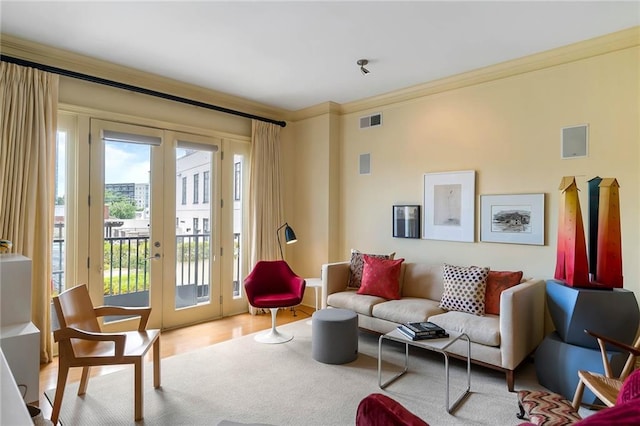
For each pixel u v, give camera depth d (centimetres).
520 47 330
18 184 310
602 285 271
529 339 305
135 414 234
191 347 366
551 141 343
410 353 354
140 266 406
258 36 310
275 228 518
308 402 260
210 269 467
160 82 406
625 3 258
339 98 483
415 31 301
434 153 422
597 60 318
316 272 518
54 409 225
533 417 183
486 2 258
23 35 308
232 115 484
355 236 499
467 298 333
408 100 445
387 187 465
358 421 124
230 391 274
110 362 232
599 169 317
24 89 316
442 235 414
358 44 325
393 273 391
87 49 334
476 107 390
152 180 413
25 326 248
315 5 263
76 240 359
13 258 262
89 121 365
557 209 339
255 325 441
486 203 382
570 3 258
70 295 254
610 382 208
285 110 536
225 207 481
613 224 271
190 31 302
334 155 508
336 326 326
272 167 516
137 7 265
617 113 309
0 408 90
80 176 360
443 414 246
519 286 301
